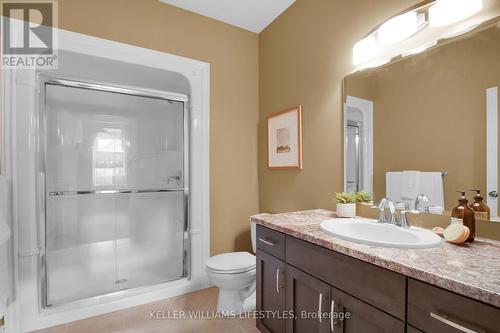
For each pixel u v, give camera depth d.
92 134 2.49
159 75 2.50
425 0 1.24
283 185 2.28
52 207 2.27
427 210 1.27
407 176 1.35
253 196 2.61
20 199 1.66
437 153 1.23
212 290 2.30
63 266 2.28
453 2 1.14
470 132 1.12
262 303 1.58
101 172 2.53
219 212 2.43
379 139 1.49
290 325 1.32
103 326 1.74
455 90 1.17
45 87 2.03
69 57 1.95
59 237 2.29
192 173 2.30
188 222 2.34
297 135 2.08
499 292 0.61
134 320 1.81
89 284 2.25
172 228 2.52
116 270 2.46
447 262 0.82
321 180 1.88
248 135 2.58
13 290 1.63
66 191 2.35
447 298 0.70
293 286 1.30
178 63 2.22
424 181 1.28
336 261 1.05
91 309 1.86
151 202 2.62
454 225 1.07
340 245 1.01
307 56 2.01
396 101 1.40
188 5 2.21
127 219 2.62
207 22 2.36
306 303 1.23
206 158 2.34
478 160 1.10
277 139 2.32
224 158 2.45
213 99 2.39
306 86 2.02
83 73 2.39
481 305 0.64
